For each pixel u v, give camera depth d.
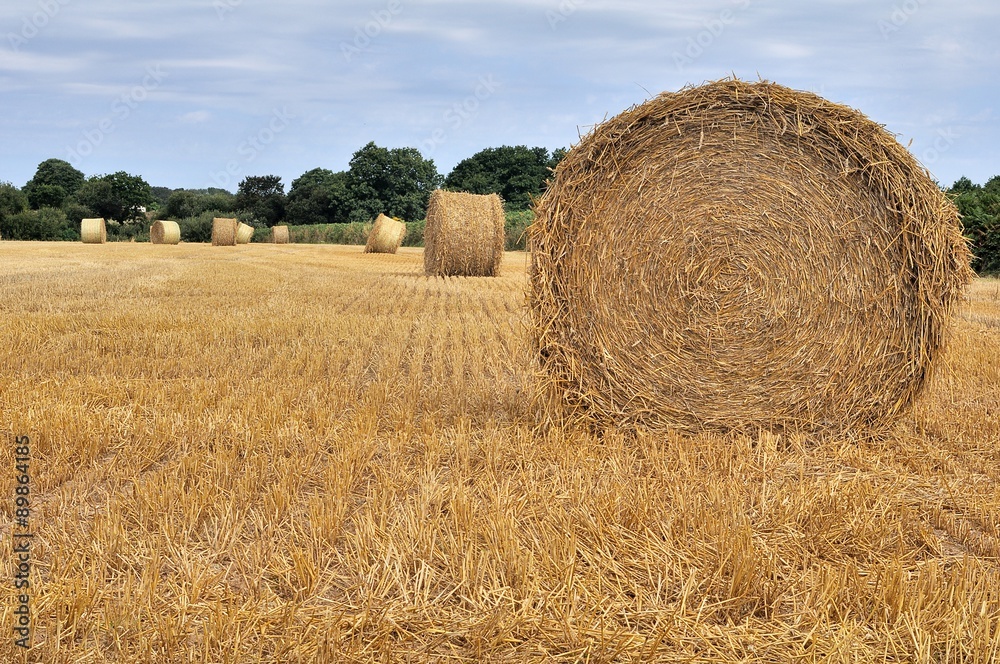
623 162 6.07
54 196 69.81
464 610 3.36
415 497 4.59
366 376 8.16
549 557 3.68
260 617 3.23
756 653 3.08
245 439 5.62
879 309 6.00
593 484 4.82
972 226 22.91
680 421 6.16
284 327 10.95
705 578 3.58
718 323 6.09
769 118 5.98
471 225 20.86
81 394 6.94
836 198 5.95
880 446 5.91
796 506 4.43
